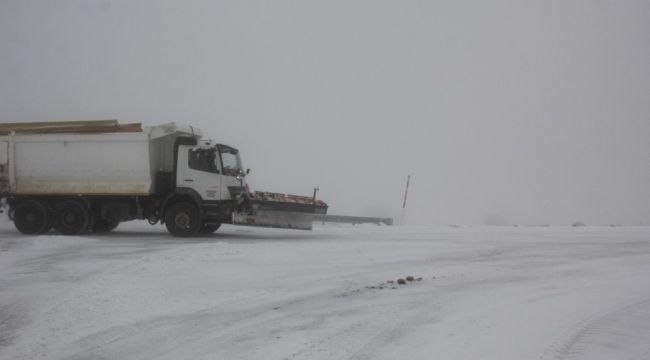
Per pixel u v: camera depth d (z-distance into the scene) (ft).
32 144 51.08
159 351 17.37
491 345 17.46
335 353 16.89
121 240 46.24
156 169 50.06
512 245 43.88
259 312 21.83
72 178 50.49
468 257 36.73
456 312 21.63
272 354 16.88
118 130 49.83
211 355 16.89
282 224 48.16
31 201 50.90
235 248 38.37
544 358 16.30
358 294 24.98
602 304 23.12
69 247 41.01
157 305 22.80
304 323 20.25
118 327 19.83
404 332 18.99
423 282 27.86
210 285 26.66
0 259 34.99
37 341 18.42
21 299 23.94
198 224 48.60
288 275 29.40
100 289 25.46
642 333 19.04
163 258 33.81
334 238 48.96
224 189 47.91
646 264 34.53
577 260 35.94
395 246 41.98
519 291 25.73
